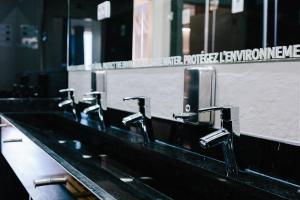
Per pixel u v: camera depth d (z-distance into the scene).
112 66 1.95
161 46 1.55
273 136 1.01
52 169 1.22
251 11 1.11
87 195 0.94
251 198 0.85
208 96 1.23
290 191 0.82
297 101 0.95
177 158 1.13
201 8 1.34
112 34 2.00
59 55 2.69
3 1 2.91
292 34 0.96
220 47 1.23
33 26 2.94
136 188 1.13
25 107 2.68
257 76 1.07
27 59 2.99
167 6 1.53
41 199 1.29
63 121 2.25
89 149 1.73
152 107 1.58
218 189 0.95
